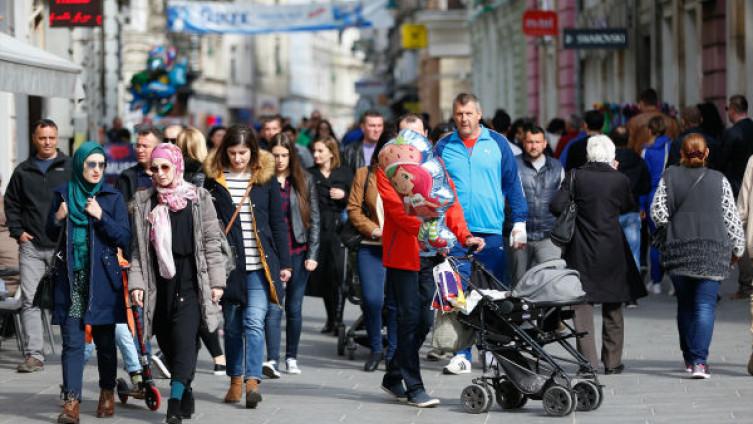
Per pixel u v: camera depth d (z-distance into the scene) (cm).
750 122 4194
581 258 2864
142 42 15150
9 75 3167
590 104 9462
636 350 3238
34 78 3262
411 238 2505
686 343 2867
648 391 2670
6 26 5175
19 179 3038
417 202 2464
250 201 2591
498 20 12888
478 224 2922
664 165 4334
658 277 4469
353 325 3281
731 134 4175
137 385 2631
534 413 2470
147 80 9569
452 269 2522
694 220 2819
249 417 2452
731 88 5941
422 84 16338
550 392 2427
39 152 3064
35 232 3033
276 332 2933
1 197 3253
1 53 3150
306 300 4738
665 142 4347
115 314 2402
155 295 2362
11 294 3209
